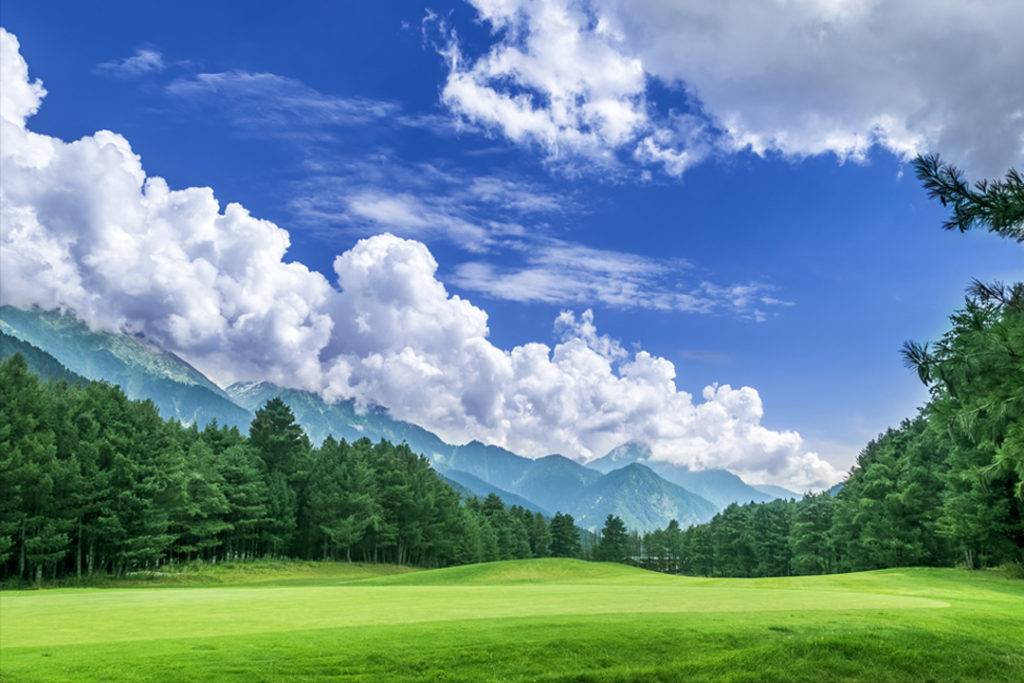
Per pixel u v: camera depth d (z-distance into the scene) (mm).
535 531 189500
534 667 17031
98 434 80312
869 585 49969
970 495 61156
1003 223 12750
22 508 71188
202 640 17938
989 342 13227
